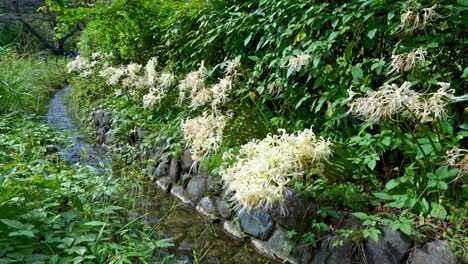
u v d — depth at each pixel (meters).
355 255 1.79
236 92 2.86
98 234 1.93
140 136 3.96
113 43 6.27
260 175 1.71
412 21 1.82
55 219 1.94
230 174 1.93
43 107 6.56
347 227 1.87
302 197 2.08
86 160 3.85
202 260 2.13
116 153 4.20
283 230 2.16
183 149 3.19
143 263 1.89
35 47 11.75
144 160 3.75
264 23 2.77
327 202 2.02
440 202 1.66
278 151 1.77
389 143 1.88
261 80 2.98
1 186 1.86
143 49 5.44
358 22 2.22
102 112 5.12
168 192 3.23
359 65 2.29
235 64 2.70
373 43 2.19
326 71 2.34
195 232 2.49
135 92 4.49
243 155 2.24
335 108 2.29
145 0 5.24
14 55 6.75
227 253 2.23
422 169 1.69
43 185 2.12
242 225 2.41
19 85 5.50
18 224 1.68
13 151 3.20
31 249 1.69
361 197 1.95
